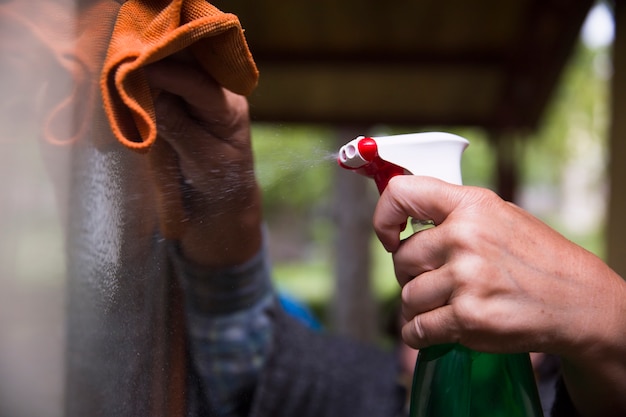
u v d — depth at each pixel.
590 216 15.51
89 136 0.57
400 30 2.96
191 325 0.85
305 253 13.48
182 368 0.78
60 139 0.52
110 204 0.61
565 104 10.12
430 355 0.72
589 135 10.39
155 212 0.70
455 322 0.62
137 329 0.66
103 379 0.60
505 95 3.22
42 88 0.51
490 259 0.63
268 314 1.26
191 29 0.58
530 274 0.64
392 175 0.70
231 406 1.14
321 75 3.15
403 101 3.36
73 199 0.54
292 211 13.23
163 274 0.73
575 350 0.67
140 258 0.67
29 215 0.49
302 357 1.42
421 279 0.65
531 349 0.65
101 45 0.58
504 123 3.36
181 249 0.79
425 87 3.26
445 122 3.43
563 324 0.65
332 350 1.54
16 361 0.47
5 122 0.47
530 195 16.22
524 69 3.03
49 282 0.51
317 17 2.84
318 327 2.45
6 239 0.46
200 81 0.69
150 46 0.56
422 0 2.79
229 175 0.78
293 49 3.01
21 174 0.48
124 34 0.58
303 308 2.48
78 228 0.55
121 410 0.63
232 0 2.53
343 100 3.35
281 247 13.45
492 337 0.62
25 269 0.48
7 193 0.46
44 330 0.50
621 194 2.41
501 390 0.71
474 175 9.01
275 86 3.21
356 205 5.70
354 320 5.69
